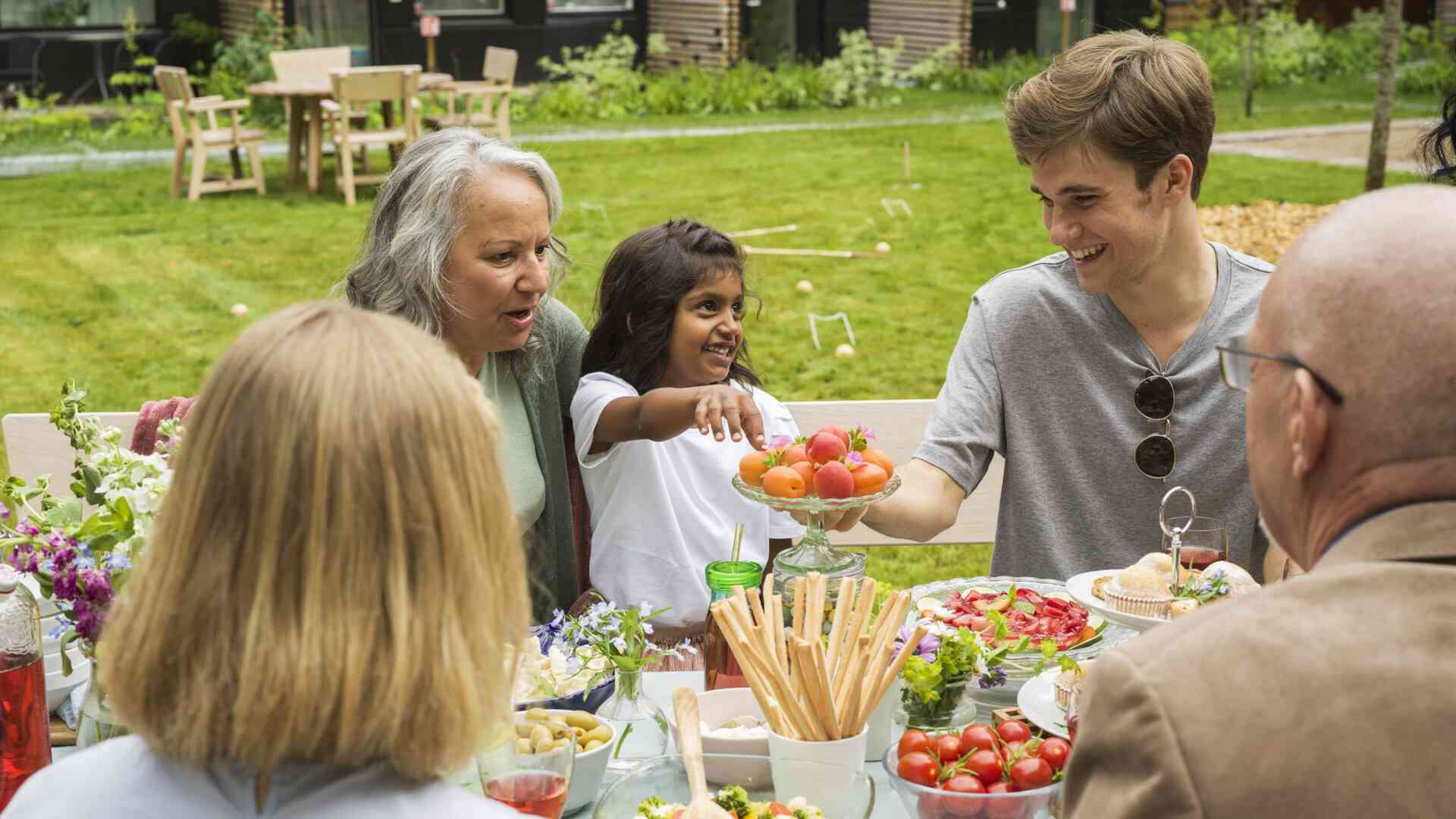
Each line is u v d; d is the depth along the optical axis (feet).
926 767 5.38
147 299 26.66
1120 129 7.43
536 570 8.94
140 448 8.63
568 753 5.11
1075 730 5.64
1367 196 3.66
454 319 7.98
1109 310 8.37
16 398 21.12
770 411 9.56
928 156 41.73
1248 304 8.22
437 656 3.27
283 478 3.17
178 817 3.31
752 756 5.66
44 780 3.49
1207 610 3.62
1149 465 8.38
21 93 48.08
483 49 56.29
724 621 5.98
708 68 57.82
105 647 3.36
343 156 35.09
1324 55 59.21
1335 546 3.61
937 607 7.27
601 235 31.32
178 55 52.37
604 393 8.68
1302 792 3.26
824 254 30.14
